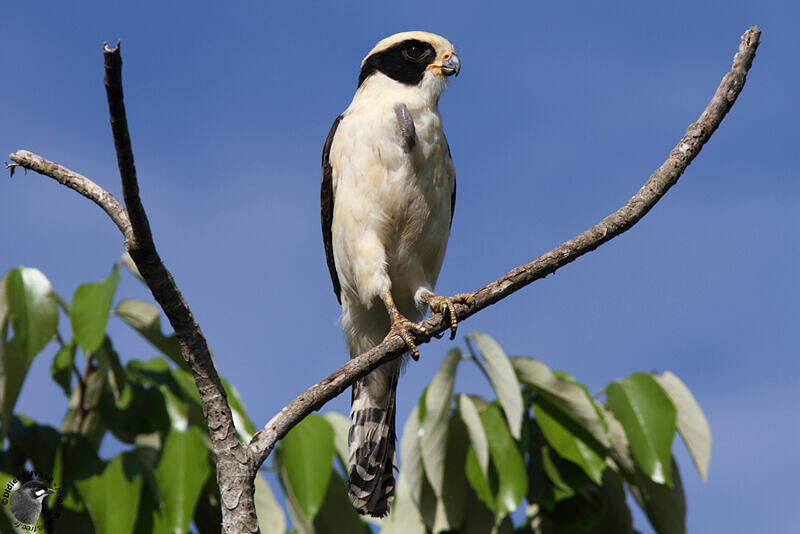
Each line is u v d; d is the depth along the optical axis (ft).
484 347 28.04
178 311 18.28
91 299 27.27
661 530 30.19
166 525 26.76
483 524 28.99
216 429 18.60
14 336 26.53
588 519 29.76
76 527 26.53
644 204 21.98
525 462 29.12
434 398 28.45
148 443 28.66
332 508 29.22
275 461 27.96
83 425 28.91
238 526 18.11
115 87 15.62
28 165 18.94
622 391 29.01
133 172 16.69
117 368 28.17
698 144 22.08
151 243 17.63
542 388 29.09
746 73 22.30
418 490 28.91
